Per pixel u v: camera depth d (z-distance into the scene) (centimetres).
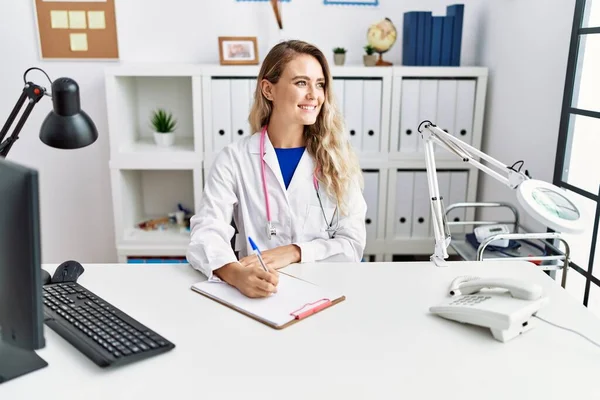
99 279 144
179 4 274
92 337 109
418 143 264
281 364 104
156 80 285
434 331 118
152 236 270
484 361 106
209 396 94
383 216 270
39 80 277
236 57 261
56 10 269
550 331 119
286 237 174
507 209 246
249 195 171
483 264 158
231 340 113
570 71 196
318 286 139
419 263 158
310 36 280
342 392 96
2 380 97
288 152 175
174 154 259
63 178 290
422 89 258
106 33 272
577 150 200
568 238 206
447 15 268
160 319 122
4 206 87
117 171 259
